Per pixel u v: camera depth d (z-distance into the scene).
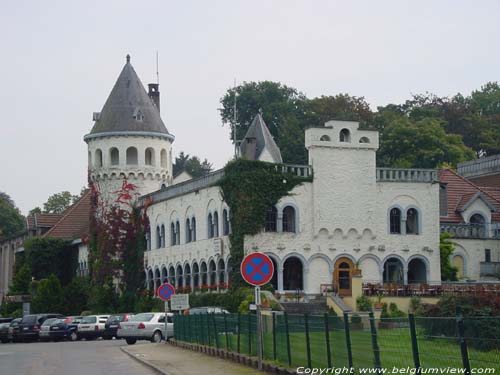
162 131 88.75
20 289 94.31
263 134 82.12
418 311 57.91
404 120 102.56
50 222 109.38
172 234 76.75
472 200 74.38
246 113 113.81
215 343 38.12
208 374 28.98
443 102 120.56
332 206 66.19
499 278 71.50
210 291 68.69
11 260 122.25
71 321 64.19
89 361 38.44
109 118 87.56
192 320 43.66
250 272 27.83
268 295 60.59
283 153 103.38
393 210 67.88
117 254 84.44
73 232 103.44
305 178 65.81
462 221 74.12
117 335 54.78
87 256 94.56
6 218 150.50
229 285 65.19
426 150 99.38
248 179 64.75
